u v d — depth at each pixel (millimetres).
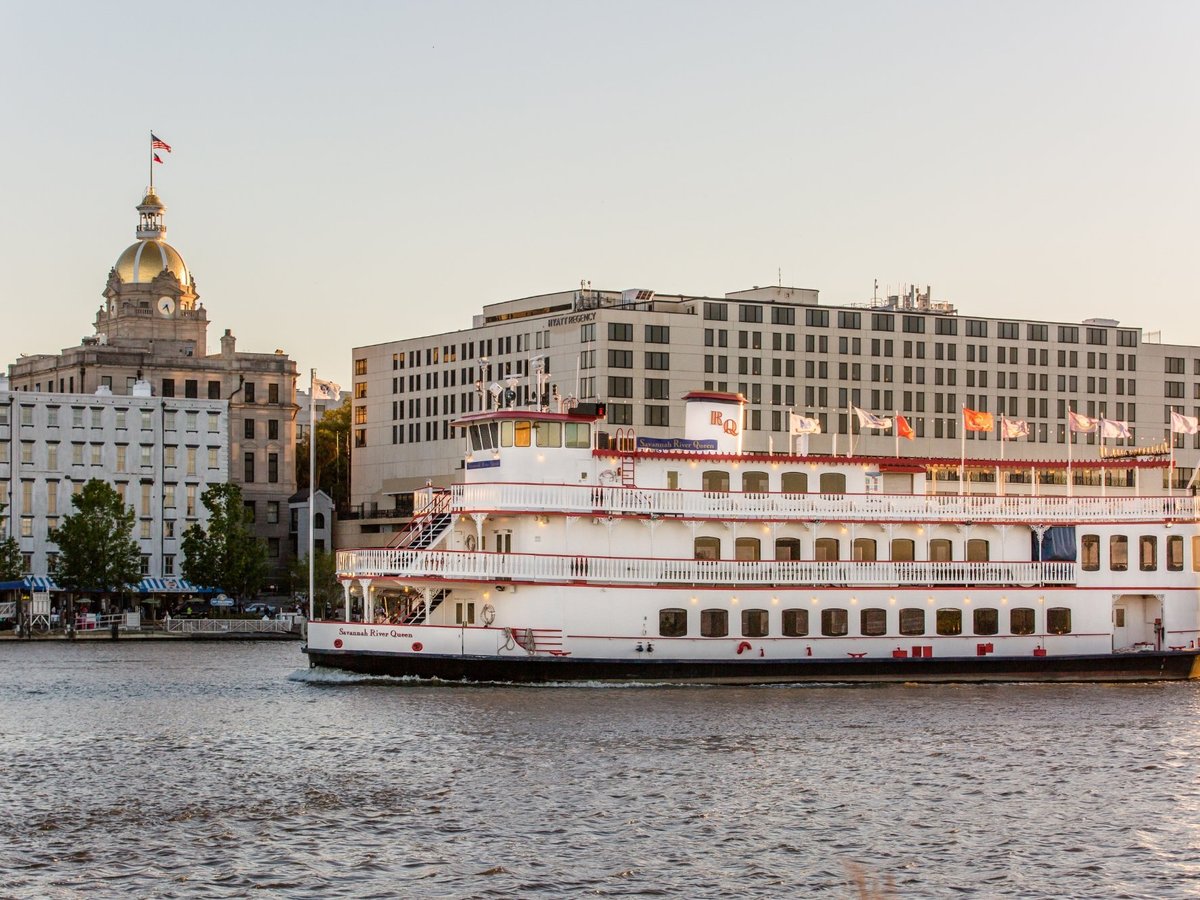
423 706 84750
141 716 83562
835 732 78062
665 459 94938
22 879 50656
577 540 92875
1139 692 95750
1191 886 51625
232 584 176875
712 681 93625
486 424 94375
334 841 55500
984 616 98500
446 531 93188
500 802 61531
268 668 114750
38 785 64750
